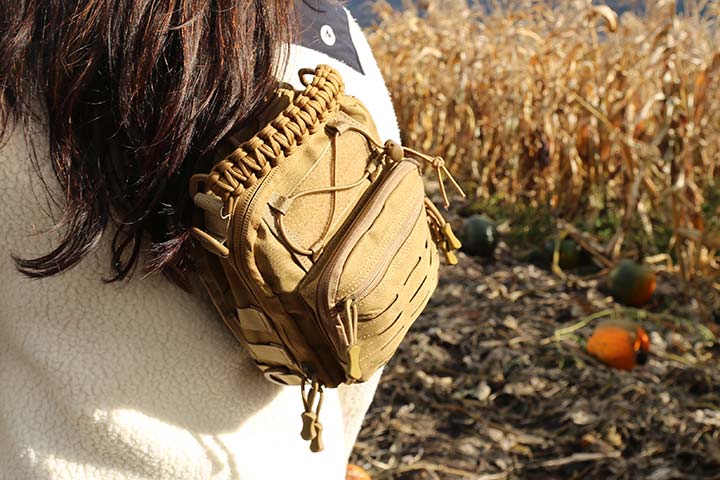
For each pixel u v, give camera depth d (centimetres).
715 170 581
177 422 100
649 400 377
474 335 439
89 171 88
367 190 96
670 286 491
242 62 87
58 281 94
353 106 99
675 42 500
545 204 601
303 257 91
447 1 753
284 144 90
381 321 93
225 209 88
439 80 692
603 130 569
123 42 83
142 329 97
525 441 358
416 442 360
